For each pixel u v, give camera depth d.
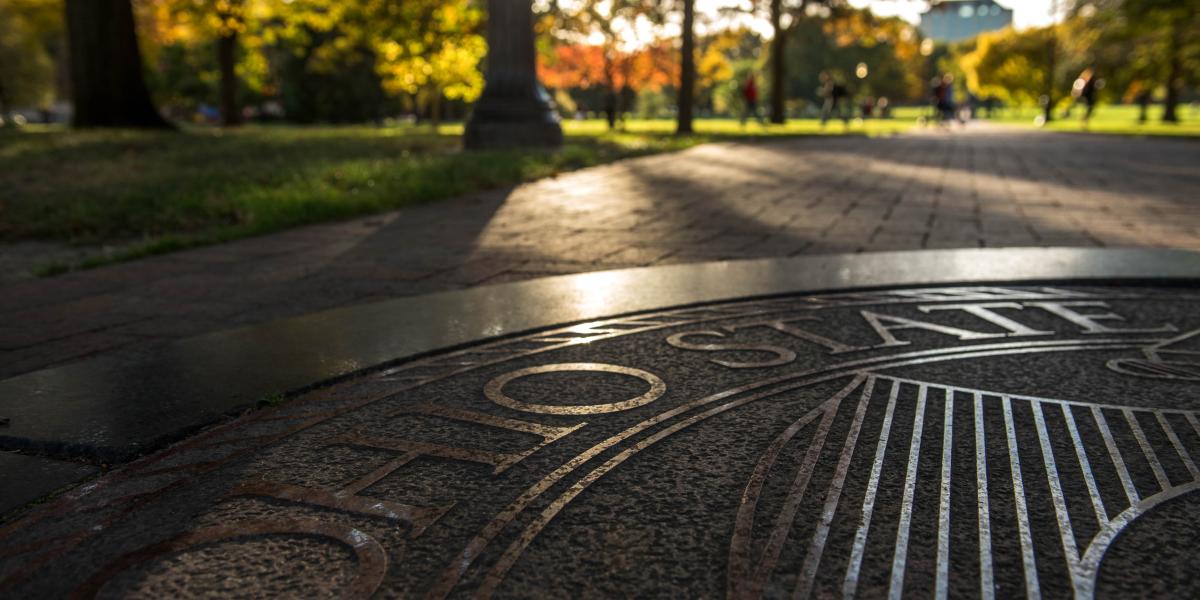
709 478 2.00
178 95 54.75
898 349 3.07
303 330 3.43
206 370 2.90
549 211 7.52
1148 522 1.76
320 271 4.96
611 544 1.70
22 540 1.77
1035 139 20.88
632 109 82.69
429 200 8.33
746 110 30.48
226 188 8.44
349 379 2.84
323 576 1.60
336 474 2.06
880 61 74.31
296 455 2.18
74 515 1.88
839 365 2.87
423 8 29.47
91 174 10.19
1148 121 41.03
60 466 2.16
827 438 2.22
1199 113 63.03
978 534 1.71
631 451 2.16
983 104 78.25
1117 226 6.40
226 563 1.65
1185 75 37.75
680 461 2.10
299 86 46.53
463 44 31.25
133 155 12.70
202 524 1.82
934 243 5.68
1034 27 58.28
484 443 2.24
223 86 31.19
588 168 11.81
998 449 2.14
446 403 2.56
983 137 22.22
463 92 34.41
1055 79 43.69
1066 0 29.02
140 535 1.78
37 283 4.69
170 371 2.90
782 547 1.67
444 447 2.21
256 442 2.28
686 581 1.56
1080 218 6.87
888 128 31.06
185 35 34.00
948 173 11.17
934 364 2.88
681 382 2.72
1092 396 2.54
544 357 3.04
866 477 1.98
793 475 2.00
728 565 1.61
